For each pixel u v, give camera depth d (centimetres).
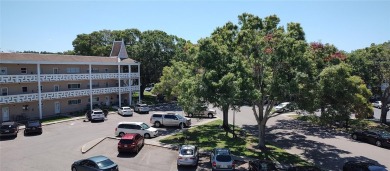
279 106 5056
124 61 5656
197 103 2828
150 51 6338
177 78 4547
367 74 4344
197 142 2989
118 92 5444
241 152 2609
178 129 3672
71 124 3881
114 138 3112
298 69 2339
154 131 3192
